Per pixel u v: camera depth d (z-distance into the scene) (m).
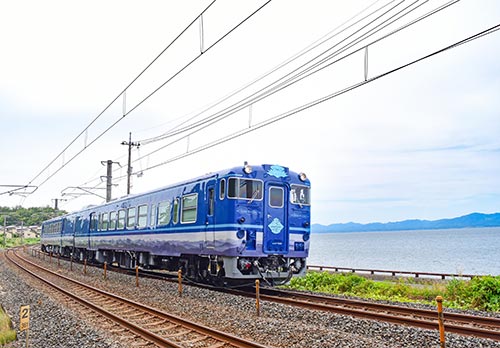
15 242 82.75
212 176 13.45
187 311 10.58
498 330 8.34
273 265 13.08
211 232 13.14
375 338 7.85
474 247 115.75
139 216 18.73
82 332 8.74
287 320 9.37
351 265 52.75
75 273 22.33
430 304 12.48
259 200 12.95
